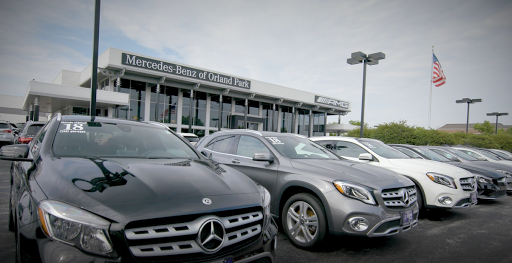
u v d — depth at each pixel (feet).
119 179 6.76
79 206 5.66
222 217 6.51
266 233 7.50
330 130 132.87
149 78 72.64
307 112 126.41
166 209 5.89
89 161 7.91
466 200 18.95
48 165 7.57
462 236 16.34
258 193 8.05
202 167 8.86
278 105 113.91
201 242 5.91
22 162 9.32
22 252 5.71
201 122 91.20
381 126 73.41
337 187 12.03
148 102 78.48
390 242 14.69
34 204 6.03
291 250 12.78
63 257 5.27
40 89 55.77
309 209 12.85
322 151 17.48
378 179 12.91
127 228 5.49
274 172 14.32
